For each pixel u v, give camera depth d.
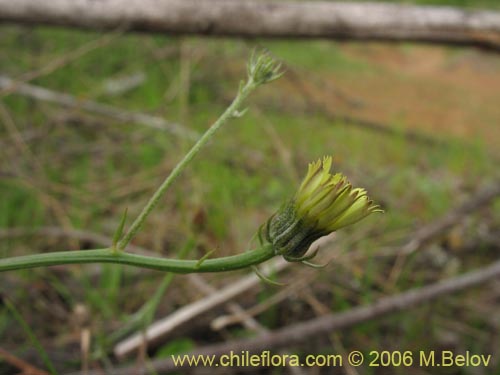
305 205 0.07
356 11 0.20
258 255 0.07
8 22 0.18
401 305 0.14
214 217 0.18
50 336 0.14
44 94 0.22
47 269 0.15
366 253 0.17
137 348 0.13
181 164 0.08
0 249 0.16
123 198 0.20
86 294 0.15
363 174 0.23
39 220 0.17
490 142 0.31
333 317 0.14
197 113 0.26
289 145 0.25
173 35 0.19
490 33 0.20
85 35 0.29
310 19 0.19
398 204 0.22
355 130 0.28
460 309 0.16
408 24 0.20
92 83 0.27
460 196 0.23
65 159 0.21
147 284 0.16
